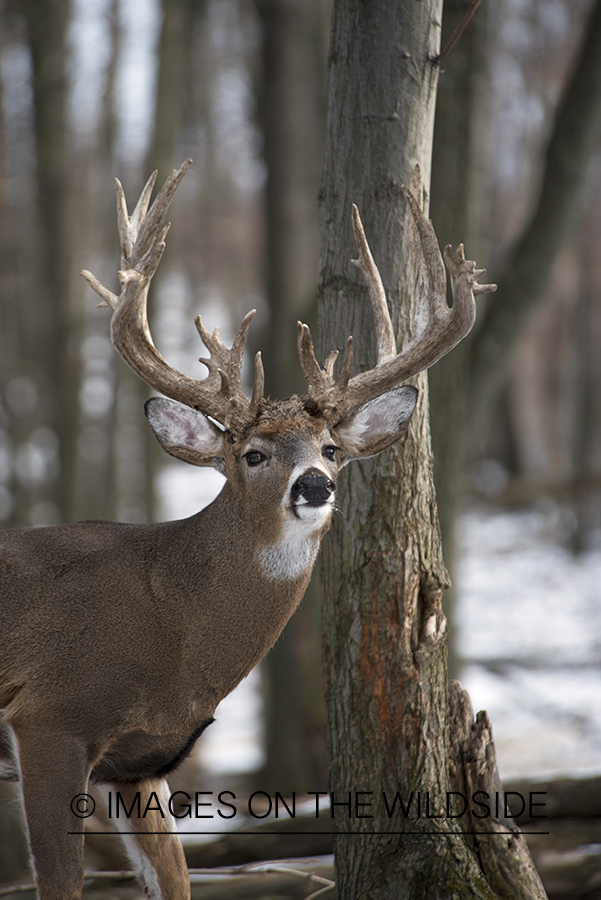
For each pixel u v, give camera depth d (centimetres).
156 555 744
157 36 2352
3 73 2830
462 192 1162
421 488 754
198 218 4766
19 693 701
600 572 3197
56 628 708
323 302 788
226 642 732
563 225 1437
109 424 2586
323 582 775
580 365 3819
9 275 3105
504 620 2775
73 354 2430
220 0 2877
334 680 754
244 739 2323
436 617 733
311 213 2164
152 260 727
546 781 962
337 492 759
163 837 762
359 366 771
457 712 743
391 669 725
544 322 4875
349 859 726
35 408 3288
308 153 2156
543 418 5038
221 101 3562
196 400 752
